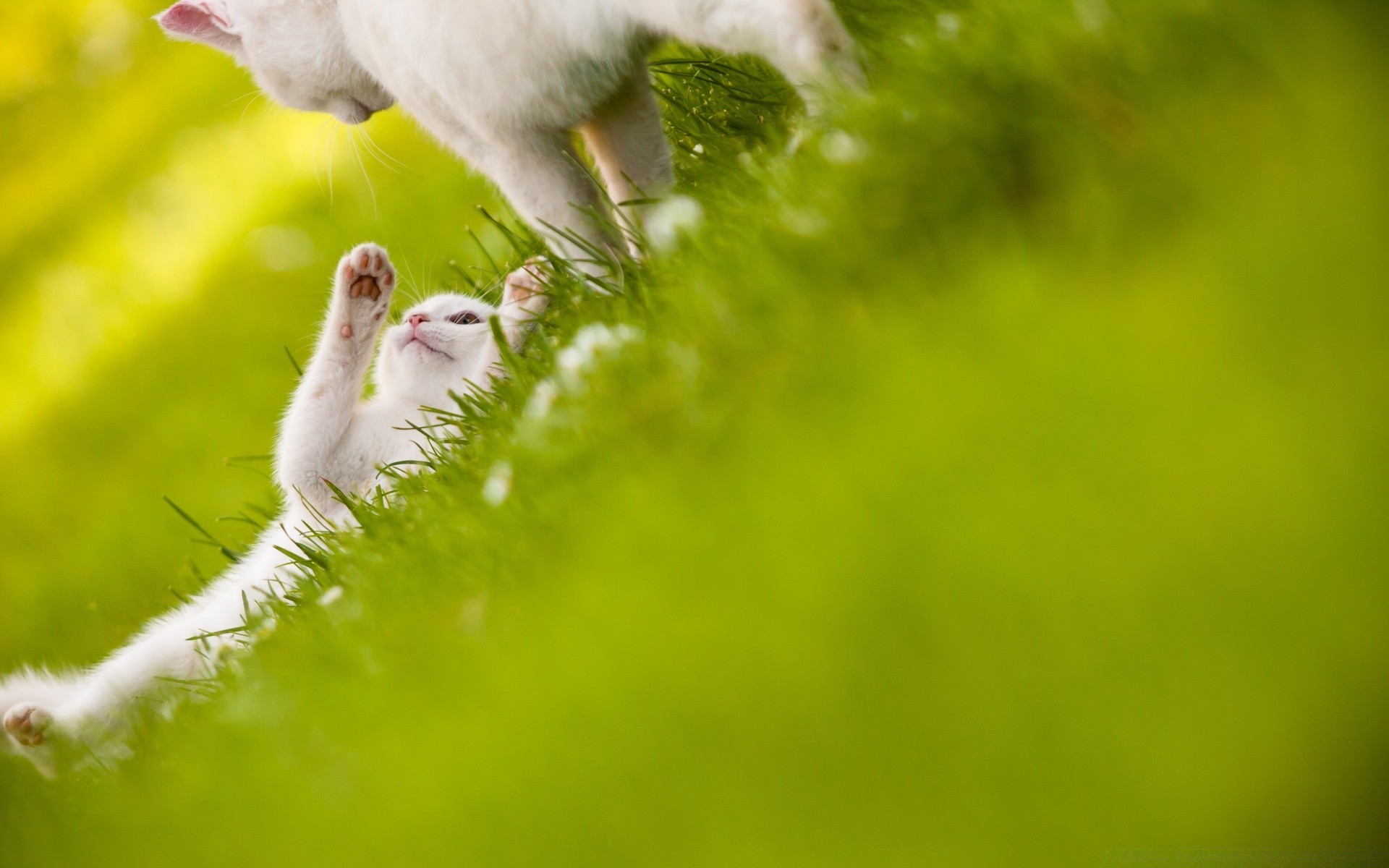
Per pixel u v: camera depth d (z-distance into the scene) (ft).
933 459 6.98
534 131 11.59
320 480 12.01
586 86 11.50
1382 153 6.30
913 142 9.81
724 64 11.75
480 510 11.22
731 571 7.59
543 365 11.52
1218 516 5.47
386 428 12.03
